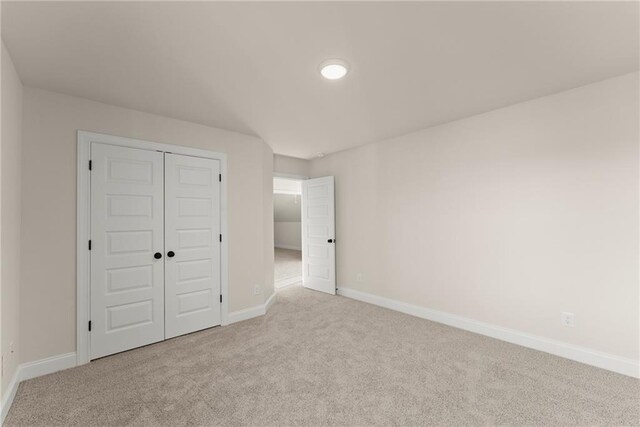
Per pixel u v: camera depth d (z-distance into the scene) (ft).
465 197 10.23
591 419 5.66
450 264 10.69
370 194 13.61
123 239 8.78
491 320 9.61
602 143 7.52
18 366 6.97
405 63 6.61
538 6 4.84
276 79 7.29
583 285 7.82
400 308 12.37
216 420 5.75
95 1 4.58
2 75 5.56
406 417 5.78
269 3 4.68
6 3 4.56
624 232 7.23
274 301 13.84
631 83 7.12
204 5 4.71
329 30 5.42
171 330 9.71
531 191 8.70
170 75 7.02
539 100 8.52
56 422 5.71
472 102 8.83
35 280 7.36
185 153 10.13
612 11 4.95
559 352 8.18
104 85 7.46
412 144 11.88
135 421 5.72
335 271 15.29
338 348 8.87
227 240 11.14
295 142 13.10
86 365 7.91
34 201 7.36
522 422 5.61
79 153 8.04
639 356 7.06
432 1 4.69
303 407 6.11
